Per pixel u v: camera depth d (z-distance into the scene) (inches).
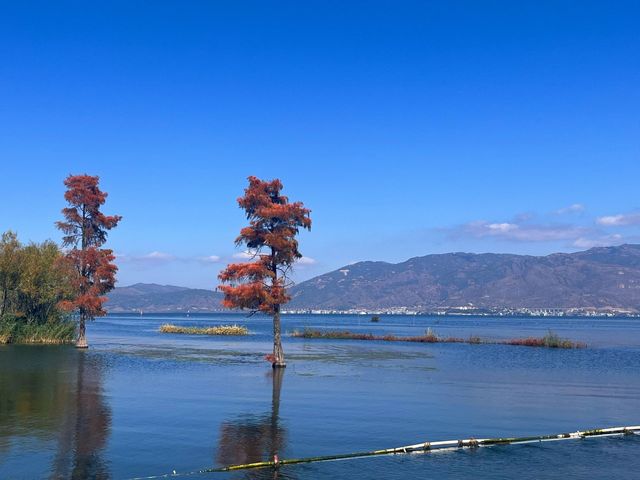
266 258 1648.6
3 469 674.8
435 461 751.1
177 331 4158.5
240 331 3978.8
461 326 7155.5
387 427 920.3
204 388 1295.5
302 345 2891.2
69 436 826.2
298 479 666.8
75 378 1434.5
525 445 839.1
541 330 5930.1
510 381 1502.2
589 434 895.1
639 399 1227.9
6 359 1878.7
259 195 1628.9
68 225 2321.6
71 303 2308.1
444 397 1218.6
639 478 692.1
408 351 2546.8
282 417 980.6
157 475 668.1
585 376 1640.0
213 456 743.7
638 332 5511.8
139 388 1283.2
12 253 2511.1
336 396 1204.5
